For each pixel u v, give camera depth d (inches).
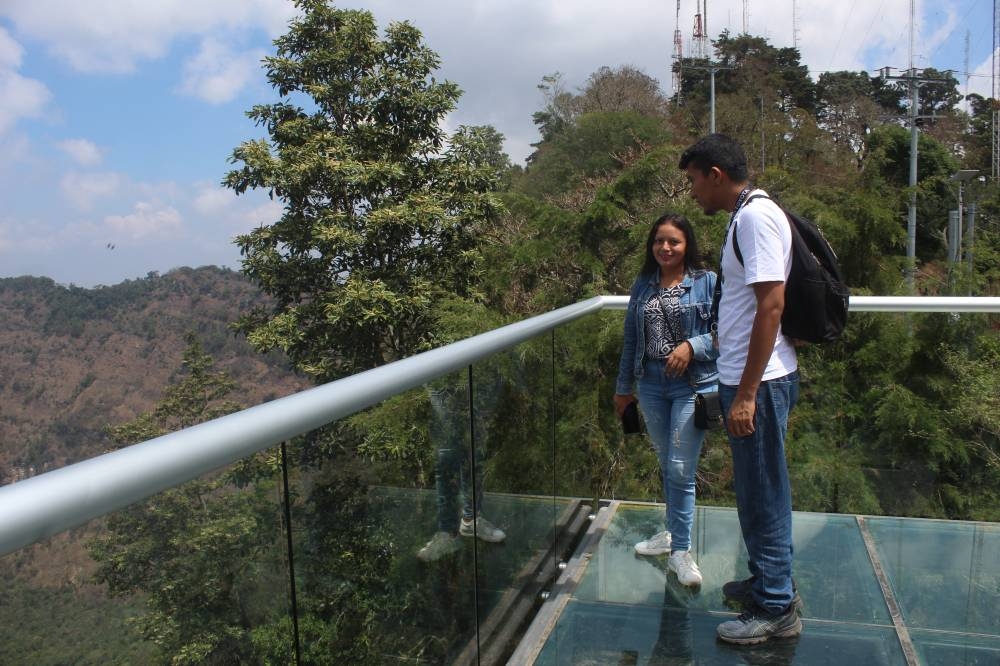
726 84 1606.8
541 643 86.1
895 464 109.6
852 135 1387.8
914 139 915.4
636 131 967.0
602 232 375.9
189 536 35.0
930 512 108.2
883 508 110.5
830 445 111.5
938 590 94.0
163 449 32.0
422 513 64.6
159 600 32.9
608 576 102.1
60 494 26.1
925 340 106.8
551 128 1330.0
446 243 491.5
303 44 522.6
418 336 456.1
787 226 75.5
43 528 25.6
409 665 61.6
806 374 110.5
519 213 465.4
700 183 80.0
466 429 75.1
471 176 509.0
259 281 500.4
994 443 104.3
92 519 28.4
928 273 244.8
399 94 508.7
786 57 1850.4
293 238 484.4
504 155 1225.4
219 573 37.3
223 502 37.6
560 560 105.1
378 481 56.3
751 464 80.7
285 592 43.9
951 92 1900.8
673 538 101.7
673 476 101.0
